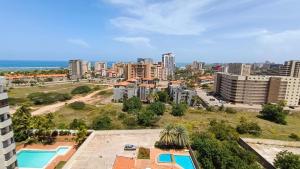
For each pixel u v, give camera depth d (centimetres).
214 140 6050
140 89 14450
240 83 14688
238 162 4797
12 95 14875
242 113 12506
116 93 14438
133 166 4884
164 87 17275
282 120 10638
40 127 6334
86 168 4731
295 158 4678
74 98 15662
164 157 5538
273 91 14538
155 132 7312
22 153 5647
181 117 10631
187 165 5166
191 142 6378
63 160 5219
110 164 4956
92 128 7769
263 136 8050
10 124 3741
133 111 10662
